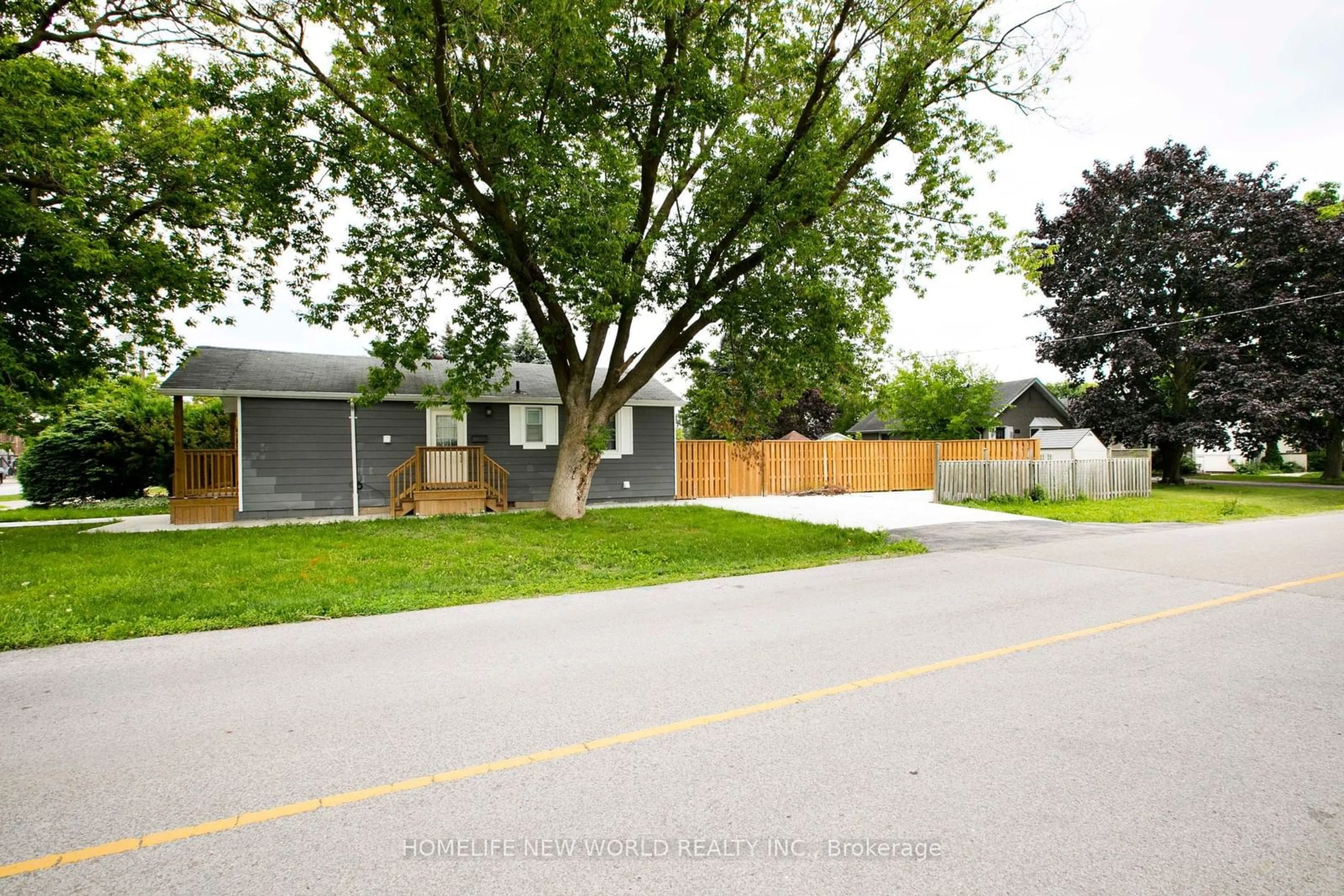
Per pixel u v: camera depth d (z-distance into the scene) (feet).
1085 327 88.17
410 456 53.57
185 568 28.04
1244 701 13.03
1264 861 7.90
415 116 34.71
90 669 15.69
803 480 71.36
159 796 9.68
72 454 60.90
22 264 40.37
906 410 98.89
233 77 35.09
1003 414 113.29
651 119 38.78
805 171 35.78
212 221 45.93
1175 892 7.32
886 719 12.27
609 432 60.85
